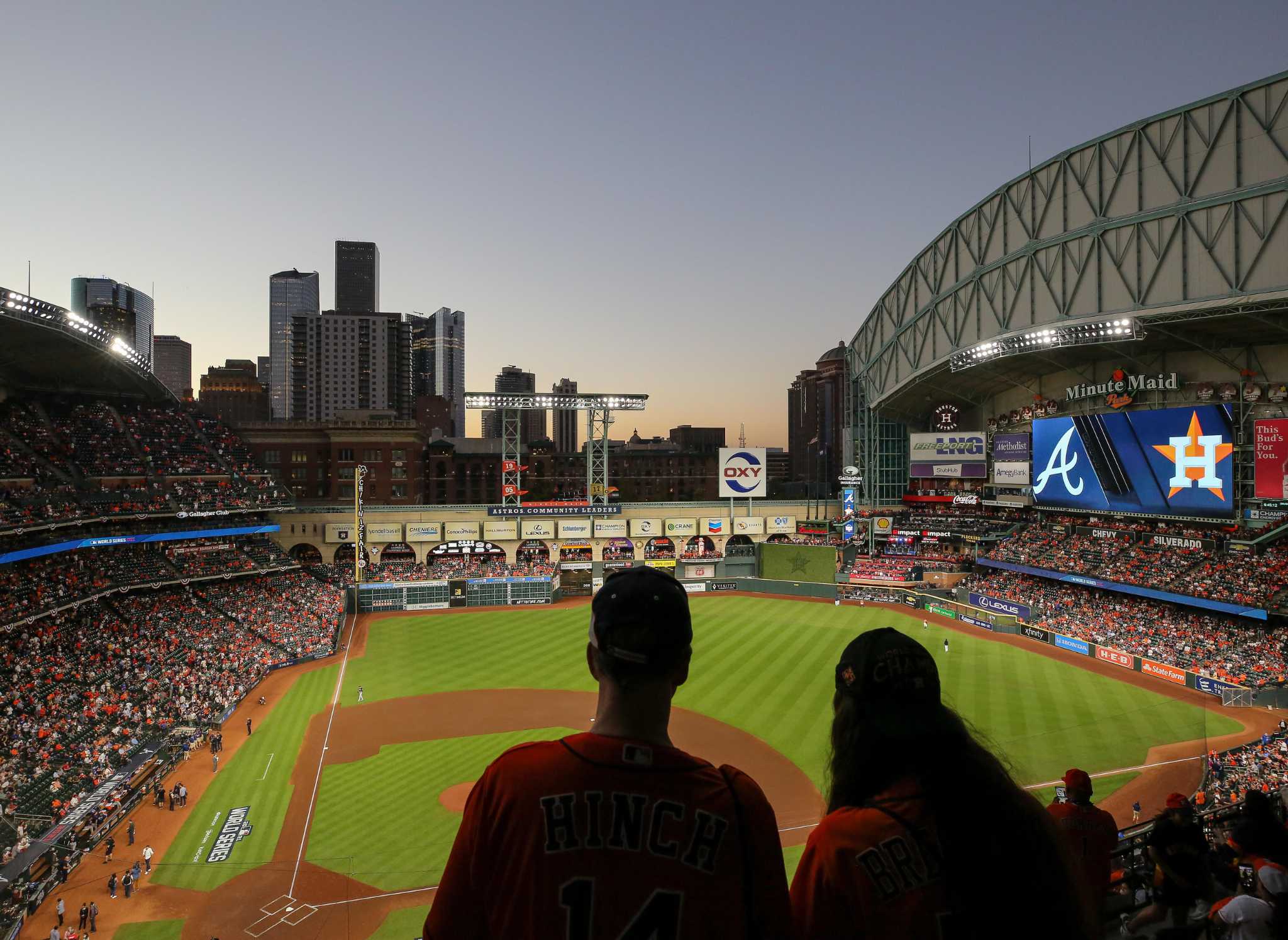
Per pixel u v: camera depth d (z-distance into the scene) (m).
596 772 2.73
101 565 67.25
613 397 102.94
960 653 64.00
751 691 55.50
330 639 69.62
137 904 27.66
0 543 55.22
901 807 2.77
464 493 151.75
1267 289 56.31
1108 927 6.97
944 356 88.56
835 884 2.73
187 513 75.44
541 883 2.56
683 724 48.72
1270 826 6.10
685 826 2.66
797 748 44.16
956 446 97.00
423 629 78.75
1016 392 92.12
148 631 61.72
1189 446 66.81
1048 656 62.84
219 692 53.00
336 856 31.62
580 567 99.75
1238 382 64.81
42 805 34.97
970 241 84.19
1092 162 69.12
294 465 120.19
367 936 23.11
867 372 108.00
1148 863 8.01
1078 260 70.56
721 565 99.44
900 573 91.88
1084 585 75.50
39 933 26.36
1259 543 61.84
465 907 2.73
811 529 105.75
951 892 2.56
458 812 36.22
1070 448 78.69
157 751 42.59
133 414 88.69
